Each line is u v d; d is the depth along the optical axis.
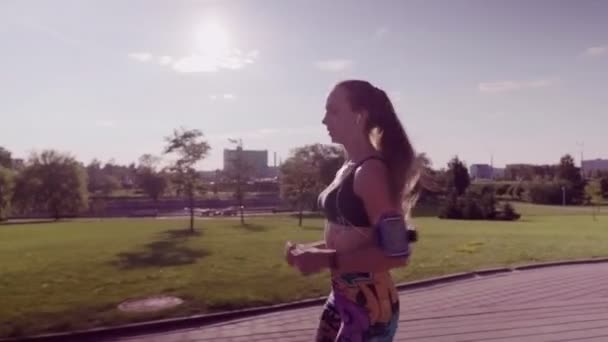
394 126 2.11
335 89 2.22
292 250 2.17
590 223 34.06
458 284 9.53
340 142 2.23
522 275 10.49
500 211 41.81
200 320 7.06
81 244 18.91
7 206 54.47
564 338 6.07
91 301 8.02
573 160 82.88
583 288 9.08
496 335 6.21
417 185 2.26
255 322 7.03
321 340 2.32
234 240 20.11
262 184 75.81
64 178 56.97
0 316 7.08
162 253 15.01
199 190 31.86
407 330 6.48
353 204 2.06
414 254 13.73
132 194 83.12
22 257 14.36
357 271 2.10
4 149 70.88
